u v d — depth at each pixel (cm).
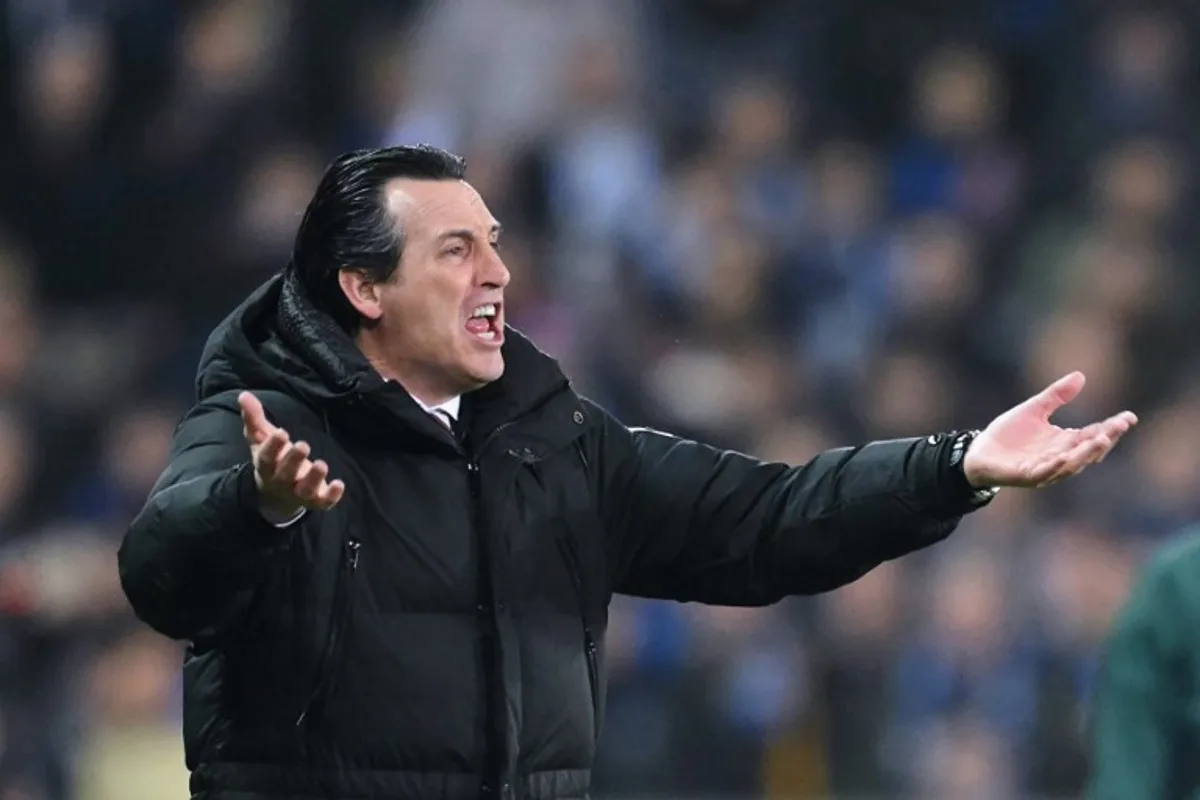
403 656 1375
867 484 1456
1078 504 3638
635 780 3369
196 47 4191
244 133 4147
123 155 4147
